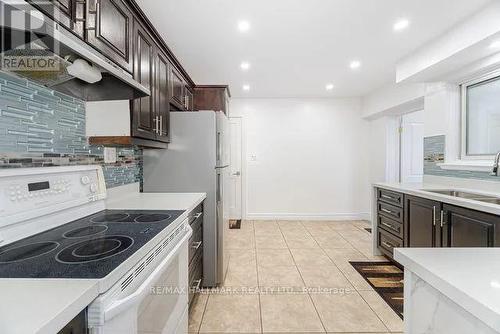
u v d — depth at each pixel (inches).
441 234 84.4
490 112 98.3
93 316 27.1
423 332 29.8
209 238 94.0
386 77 140.6
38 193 45.8
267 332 71.4
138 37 71.5
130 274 34.2
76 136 60.8
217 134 95.6
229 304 84.7
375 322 75.2
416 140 170.4
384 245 119.0
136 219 55.9
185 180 93.3
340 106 189.3
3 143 43.2
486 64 90.1
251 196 192.2
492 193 88.4
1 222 39.0
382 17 80.8
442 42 92.0
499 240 65.1
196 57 109.7
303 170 191.5
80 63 41.9
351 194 192.1
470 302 21.8
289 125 190.2
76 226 50.6
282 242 144.3
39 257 34.7
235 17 80.0
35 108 49.5
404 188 104.8
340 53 108.4
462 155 108.4
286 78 141.0
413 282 31.4
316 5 74.3
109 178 75.1
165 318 48.4
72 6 45.6
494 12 72.9
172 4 72.5
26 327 19.8
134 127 65.9
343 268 111.4
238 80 143.3
